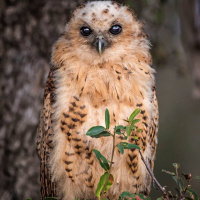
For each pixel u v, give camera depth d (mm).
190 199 8234
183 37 15289
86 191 9953
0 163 13305
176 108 20141
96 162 9703
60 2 13320
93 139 9562
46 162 10328
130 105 9672
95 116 9562
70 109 9633
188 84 20109
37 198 13273
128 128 8195
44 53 13406
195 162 18844
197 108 19969
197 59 15250
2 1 13477
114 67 9922
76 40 10117
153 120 10258
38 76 13383
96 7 10273
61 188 10117
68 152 9703
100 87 9633
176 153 19094
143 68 10125
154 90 10406
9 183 13281
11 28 13453
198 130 19625
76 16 10398
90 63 9938
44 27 13367
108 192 10016
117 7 10375
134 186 10016
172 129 19734
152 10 14391
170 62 15289
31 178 13289
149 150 10062
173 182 17844
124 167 9812
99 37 9930
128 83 9781
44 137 10289
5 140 13344
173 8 15203
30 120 13305
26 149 13289
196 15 15078
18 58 13453
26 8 13414
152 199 16562
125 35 10148
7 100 13414
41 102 13352
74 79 9797
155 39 14508
